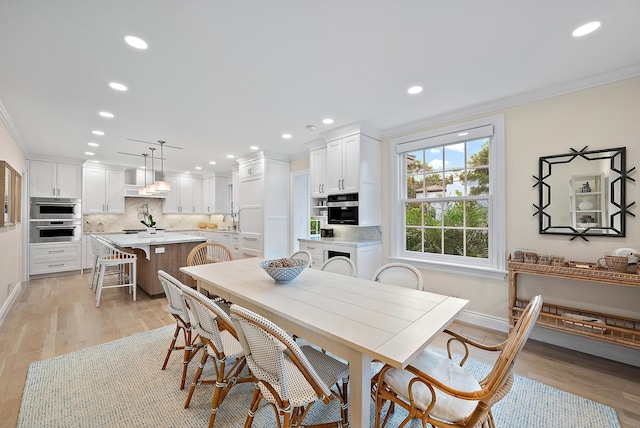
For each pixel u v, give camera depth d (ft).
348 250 12.15
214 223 26.73
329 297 5.65
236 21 5.56
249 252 18.01
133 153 17.11
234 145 15.40
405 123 11.73
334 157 12.77
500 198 9.43
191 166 22.17
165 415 5.54
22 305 12.16
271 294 5.85
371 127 12.13
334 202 12.76
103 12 5.24
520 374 6.96
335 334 3.98
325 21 5.57
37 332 9.38
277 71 7.50
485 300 9.86
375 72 7.55
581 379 6.74
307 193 18.48
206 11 5.26
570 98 8.20
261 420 5.46
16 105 9.51
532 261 8.33
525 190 8.98
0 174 9.73
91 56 6.72
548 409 5.70
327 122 11.59
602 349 7.75
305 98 9.22
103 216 21.59
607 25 5.62
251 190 17.95
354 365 3.95
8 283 11.85
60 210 18.20
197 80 7.95
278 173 17.54
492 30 5.83
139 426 5.25
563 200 8.30
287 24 5.66
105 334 9.25
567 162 8.23
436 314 4.76
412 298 5.60
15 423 5.28
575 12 5.27
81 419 5.41
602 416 5.49
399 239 12.34
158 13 5.29
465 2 5.05
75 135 13.14
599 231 7.73
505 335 9.19
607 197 7.64
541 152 8.68
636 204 7.27
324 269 8.80
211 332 5.02
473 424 3.51
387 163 12.69
